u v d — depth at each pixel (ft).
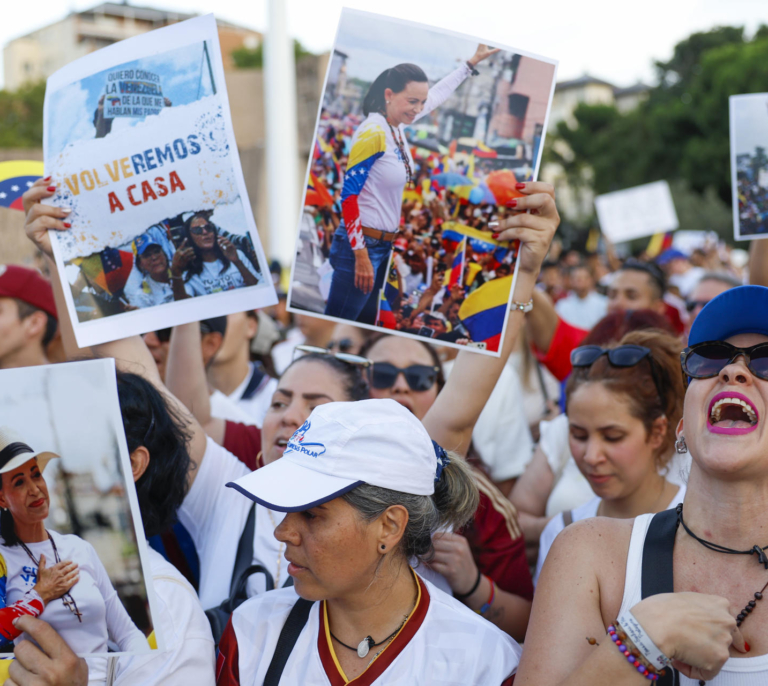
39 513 5.22
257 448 9.90
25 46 192.85
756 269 8.85
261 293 7.03
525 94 6.88
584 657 4.91
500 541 8.16
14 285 10.65
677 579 5.07
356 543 5.27
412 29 6.84
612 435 8.16
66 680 5.13
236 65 180.96
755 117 8.34
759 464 4.83
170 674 5.59
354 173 6.89
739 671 4.66
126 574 5.20
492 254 6.99
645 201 31.55
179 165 6.99
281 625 5.71
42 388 5.19
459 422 7.20
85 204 7.16
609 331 11.21
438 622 5.55
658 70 157.28
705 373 5.13
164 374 10.93
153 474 6.28
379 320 7.00
